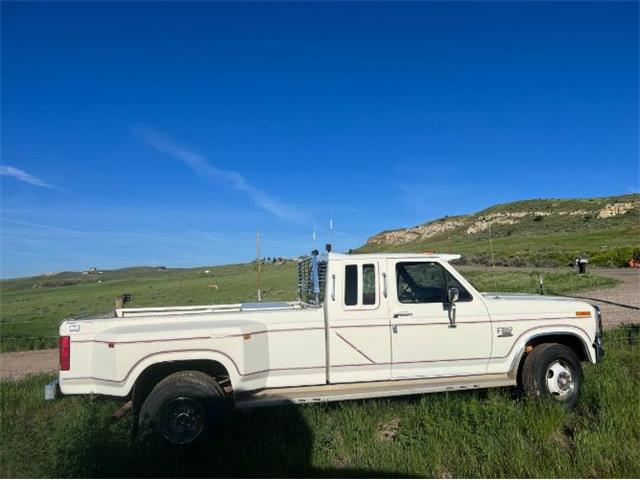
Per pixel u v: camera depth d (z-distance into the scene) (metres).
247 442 5.66
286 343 6.20
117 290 71.56
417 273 6.76
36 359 14.48
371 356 6.39
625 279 26.89
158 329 5.75
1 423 6.26
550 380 6.69
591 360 7.02
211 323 6.01
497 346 6.74
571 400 6.67
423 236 123.12
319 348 6.27
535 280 27.23
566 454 5.12
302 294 7.88
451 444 5.37
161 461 5.22
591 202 105.69
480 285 26.95
